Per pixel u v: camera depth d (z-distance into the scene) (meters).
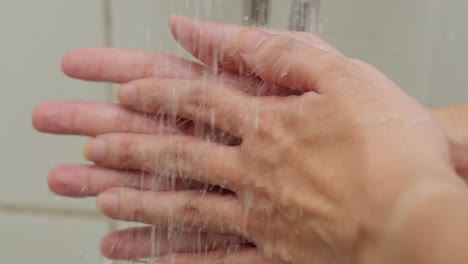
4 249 0.43
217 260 0.34
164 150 0.34
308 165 0.30
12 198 0.43
